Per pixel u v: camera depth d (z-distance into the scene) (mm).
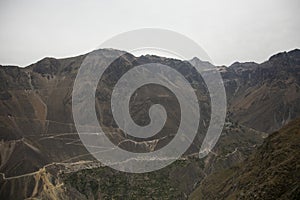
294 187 116875
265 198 120562
